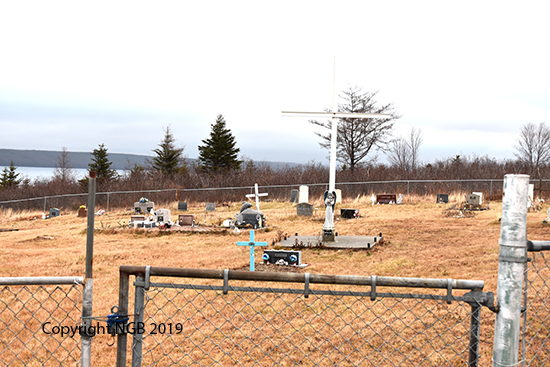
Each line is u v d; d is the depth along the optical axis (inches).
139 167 2632.9
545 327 268.1
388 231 807.1
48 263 633.6
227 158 2481.5
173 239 831.7
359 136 1876.2
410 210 1091.9
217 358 290.0
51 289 460.1
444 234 744.3
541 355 247.8
